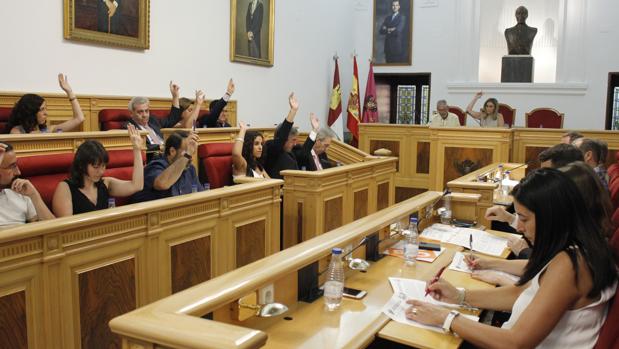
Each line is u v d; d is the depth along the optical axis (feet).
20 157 11.60
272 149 18.15
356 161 26.03
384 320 6.70
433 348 6.09
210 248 11.43
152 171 13.12
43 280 7.97
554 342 6.06
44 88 18.84
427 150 30.25
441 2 38.11
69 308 8.39
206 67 26.37
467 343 7.36
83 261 8.57
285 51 33.04
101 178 11.66
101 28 20.56
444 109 29.84
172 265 10.41
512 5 38.52
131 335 4.56
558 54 35.78
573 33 35.32
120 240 9.20
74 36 19.48
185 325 4.54
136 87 22.52
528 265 6.41
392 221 9.71
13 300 7.62
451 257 9.61
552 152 12.19
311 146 19.70
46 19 18.74
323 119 38.14
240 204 12.22
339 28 39.09
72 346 8.46
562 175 6.24
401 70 39.58
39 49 18.58
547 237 6.16
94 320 8.84
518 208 6.46
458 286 8.17
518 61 36.47
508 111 35.50
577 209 6.07
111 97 20.94
